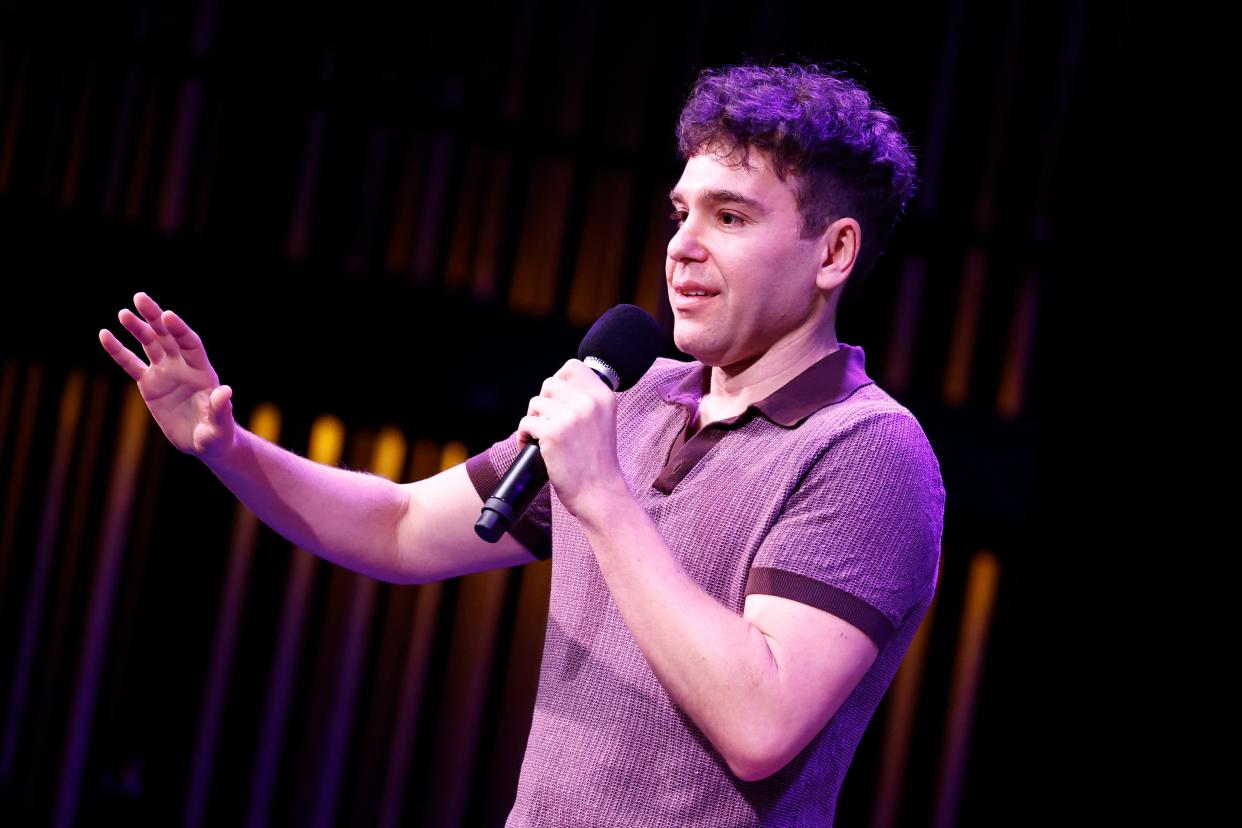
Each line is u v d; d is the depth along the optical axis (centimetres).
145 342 267
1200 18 650
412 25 652
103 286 634
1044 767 666
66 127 651
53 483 655
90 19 650
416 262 655
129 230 634
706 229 248
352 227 653
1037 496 660
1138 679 657
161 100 650
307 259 648
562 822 238
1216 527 648
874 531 229
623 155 658
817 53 661
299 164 649
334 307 634
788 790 236
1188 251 652
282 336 633
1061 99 666
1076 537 659
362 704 661
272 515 286
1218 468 648
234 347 631
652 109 662
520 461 230
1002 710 672
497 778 661
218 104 650
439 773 661
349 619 662
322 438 649
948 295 672
